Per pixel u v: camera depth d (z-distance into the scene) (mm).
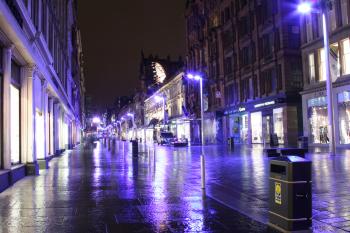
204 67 69375
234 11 57438
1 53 14156
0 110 14070
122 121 192625
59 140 39188
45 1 23922
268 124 48219
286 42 44344
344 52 35969
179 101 83875
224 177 16125
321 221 7902
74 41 74875
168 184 14141
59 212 9023
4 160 14008
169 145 58625
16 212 9055
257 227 7438
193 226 7570
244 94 55031
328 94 25812
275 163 7242
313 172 16234
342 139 36031
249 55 53656
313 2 26766
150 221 8031
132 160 28000
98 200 10648
